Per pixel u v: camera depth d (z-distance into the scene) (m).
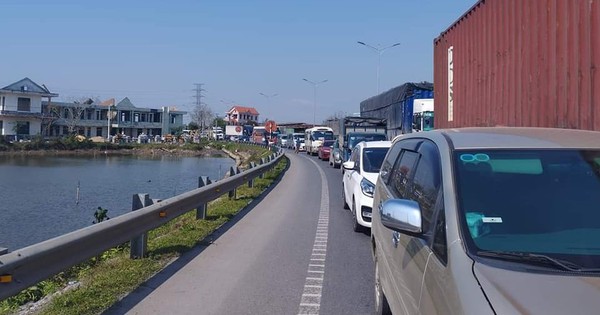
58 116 90.19
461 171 3.59
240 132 107.00
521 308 2.45
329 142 43.06
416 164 4.57
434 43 15.41
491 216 3.25
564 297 2.53
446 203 3.40
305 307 6.01
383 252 5.03
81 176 39.00
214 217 12.09
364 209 10.38
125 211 20.50
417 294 3.43
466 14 12.02
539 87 8.25
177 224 11.59
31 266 4.93
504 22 9.67
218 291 6.55
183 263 7.91
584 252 3.00
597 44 6.64
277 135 82.44
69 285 6.73
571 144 3.77
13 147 68.19
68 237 5.52
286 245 9.41
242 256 8.48
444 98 14.21
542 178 3.49
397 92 26.12
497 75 10.03
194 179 36.72
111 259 8.10
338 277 7.30
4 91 79.81
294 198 16.78
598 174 3.49
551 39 7.87
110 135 101.44
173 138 95.56
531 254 2.99
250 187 19.36
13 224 17.39
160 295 6.32
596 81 6.65
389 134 28.36
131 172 43.47
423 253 3.46
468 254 2.99
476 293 2.64
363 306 6.07
